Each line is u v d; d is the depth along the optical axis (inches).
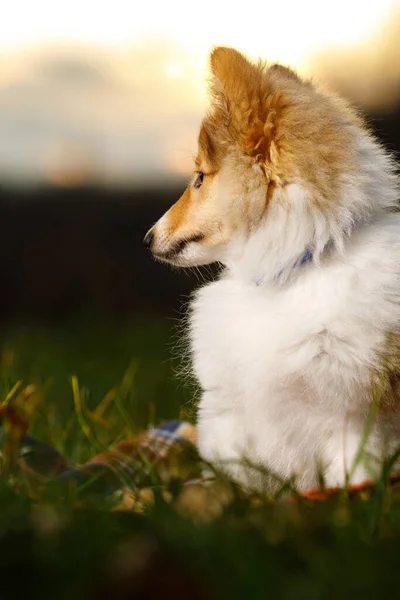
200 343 148.3
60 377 268.1
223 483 113.1
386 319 130.9
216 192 147.3
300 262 137.5
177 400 214.7
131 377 221.0
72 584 78.5
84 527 93.4
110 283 438.6
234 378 141.8
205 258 152.3
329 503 105.4
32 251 437.1
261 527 93.6
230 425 146.9
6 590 78.3
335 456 137.2
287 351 134.5
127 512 102.7
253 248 142.2
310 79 158.7
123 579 79.7
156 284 439.8
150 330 391.2
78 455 163.6
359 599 76.5
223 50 146.7
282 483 118.4
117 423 183.8
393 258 135.6
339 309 131.6
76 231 437.7
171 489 114.8
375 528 93.0
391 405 131.8
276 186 138.8
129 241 439.2
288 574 82.4
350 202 137.3
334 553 86.6
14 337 377.4
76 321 415.8
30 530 91.6
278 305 138.3
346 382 131.3
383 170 145.9
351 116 150.6
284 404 138.6
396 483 119.0
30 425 174.9
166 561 82.2
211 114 147.7
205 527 92.2
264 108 139.5
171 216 155.8
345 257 135.9
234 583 78.5
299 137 138.3
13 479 124.5
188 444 148.9
